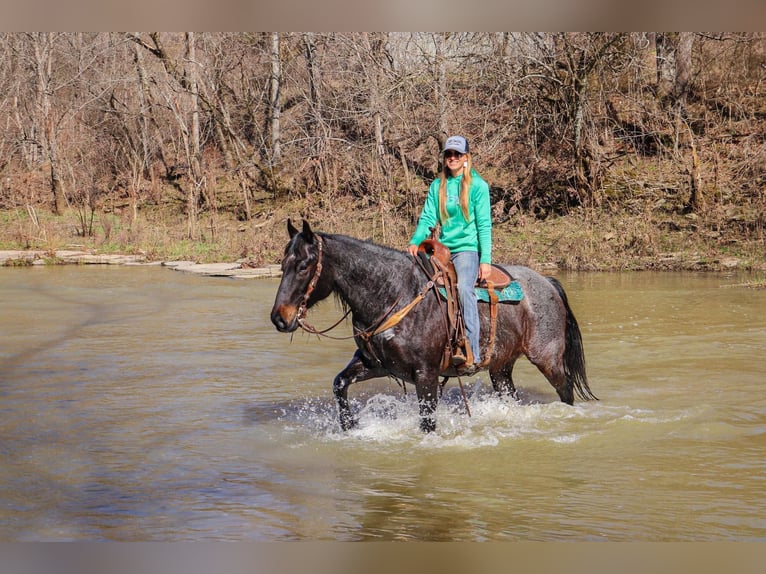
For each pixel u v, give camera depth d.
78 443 7.46
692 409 8.38
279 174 33.03
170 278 21.52
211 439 7.56
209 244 28.38
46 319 14.87
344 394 7.57
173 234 30.31
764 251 21.61
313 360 11.30
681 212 25.08
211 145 38.41
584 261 22.31
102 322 14.56
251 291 18.83
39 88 37.12
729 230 23.42
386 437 7.52
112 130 37.91
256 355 11.63
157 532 5.50
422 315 7.00
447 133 27.67
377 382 9.99
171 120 37.84
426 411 7.14
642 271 21.27
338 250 6.84
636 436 7.54
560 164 27.73
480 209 7.21
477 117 28.02
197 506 5.95
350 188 29.97
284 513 5.82
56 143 35.97
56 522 5.67
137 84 38.19
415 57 28.56
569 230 24.89
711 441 7.39
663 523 5.60
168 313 15.63
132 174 37.44
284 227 28.67
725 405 8.59
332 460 6.94
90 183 35.56
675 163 27.17
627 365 10.57
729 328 13.05
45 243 29.08
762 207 23.67
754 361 10.70
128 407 8.72
